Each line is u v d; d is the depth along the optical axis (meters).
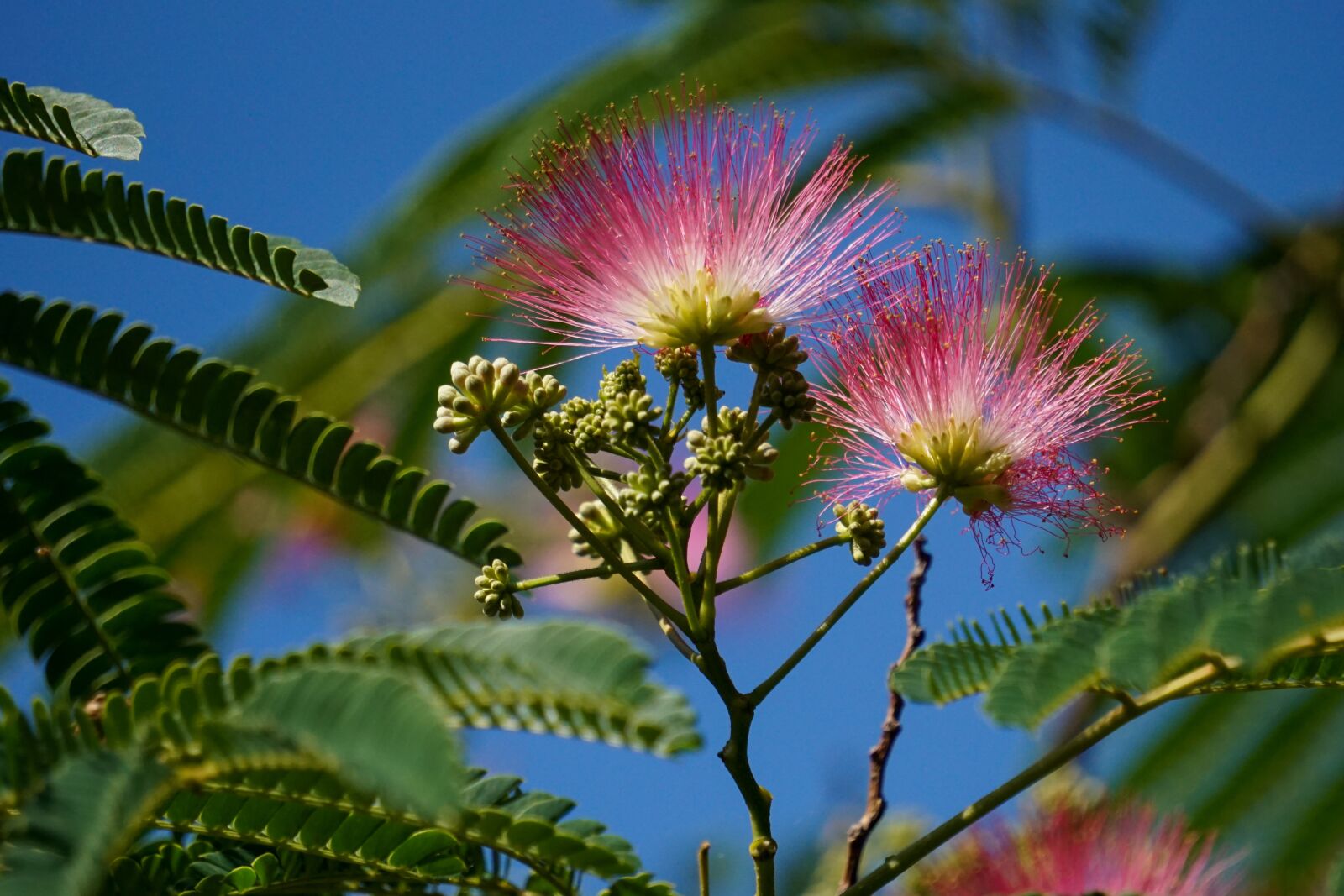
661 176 3.16
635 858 2.40
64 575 2.96
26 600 2.94
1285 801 6.06
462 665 1.95
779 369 3.05
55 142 2.76
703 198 3.13
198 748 1.88
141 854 2.63
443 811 1.58
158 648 2.99
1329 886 2.91
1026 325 3.29
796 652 2.83
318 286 2.84
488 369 2.97
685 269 3.08
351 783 1.66
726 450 2.85
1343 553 2.58
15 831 1.68
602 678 1.88
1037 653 2.46
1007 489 3.20
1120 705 2.67
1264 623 2.29
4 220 2.80
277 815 2.45
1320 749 6.06
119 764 1.83
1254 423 8.51
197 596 7.66
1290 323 9.05
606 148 3.19
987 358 3.23
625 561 3.06
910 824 5.73
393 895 2.59
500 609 2.98
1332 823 5.94
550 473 3.00
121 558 2.99
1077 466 3.27
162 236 2.84
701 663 2.81
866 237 3.22
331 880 2.57
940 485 3.15
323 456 3.14
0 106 2.71
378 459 3.16
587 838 2.42
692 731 1.85
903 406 3.20
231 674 1.92
